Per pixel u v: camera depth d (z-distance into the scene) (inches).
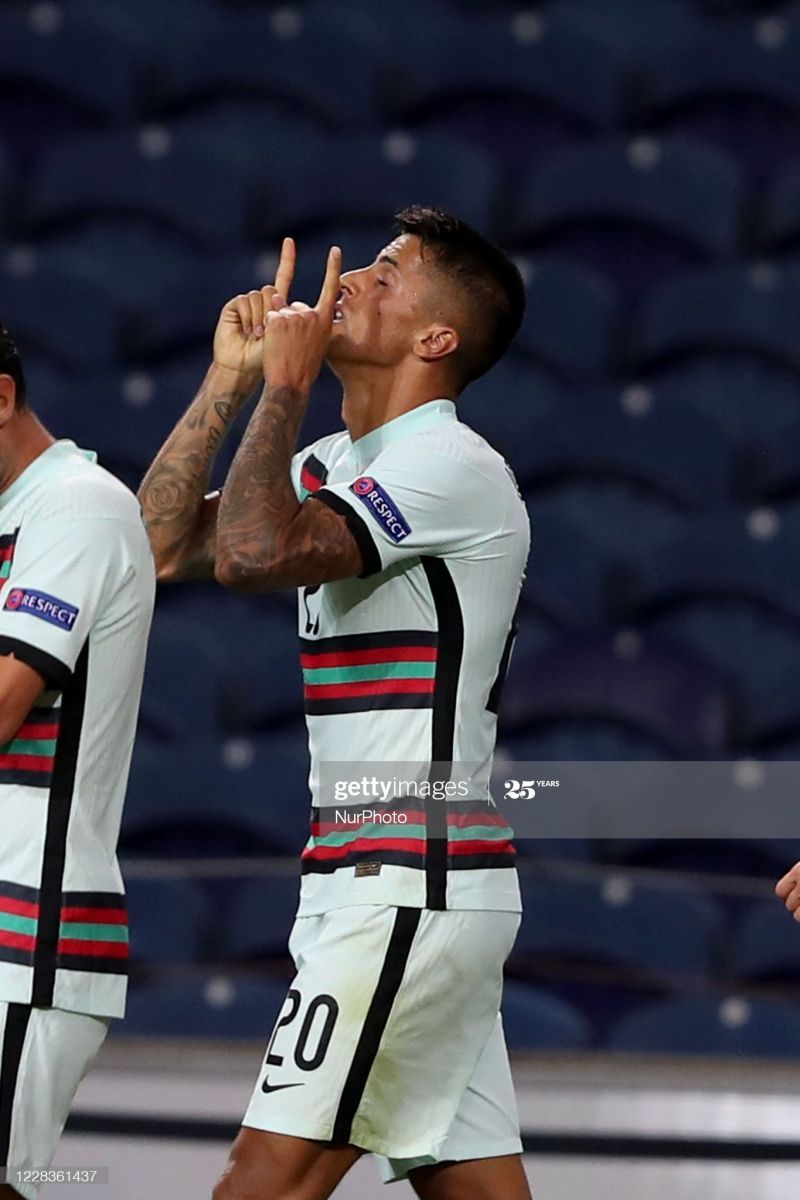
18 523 372.5
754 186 1118.4
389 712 386.6
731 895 775.1
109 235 1108.5
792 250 1090.7
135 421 986.1
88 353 1062.4
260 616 919.0
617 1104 647.1
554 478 970.1
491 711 400.2
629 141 1125.7
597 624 925.2
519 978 759.1
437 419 408.5
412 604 388.5
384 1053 381.4
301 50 1174.3
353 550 377.1
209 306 1051.3
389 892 378.6
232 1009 748.6
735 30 1159.6
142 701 892.6
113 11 1207.6
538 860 786.8
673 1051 735.7
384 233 1074.7
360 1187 572.4
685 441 971.9
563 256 1091.3
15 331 1068.5
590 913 767.1
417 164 1091.3
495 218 1087.0
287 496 372.8
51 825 365.7
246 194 1111.0
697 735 854.5
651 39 1160.2
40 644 359.3
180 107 1181.1
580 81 1153.4
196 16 1209.4
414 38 1170.6
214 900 783.1
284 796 831.7
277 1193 377.1
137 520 380.8
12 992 359.9
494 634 394.6
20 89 1188.5
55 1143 371.9
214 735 887.7
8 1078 359.9
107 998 370.3
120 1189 536.1
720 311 1025.5
